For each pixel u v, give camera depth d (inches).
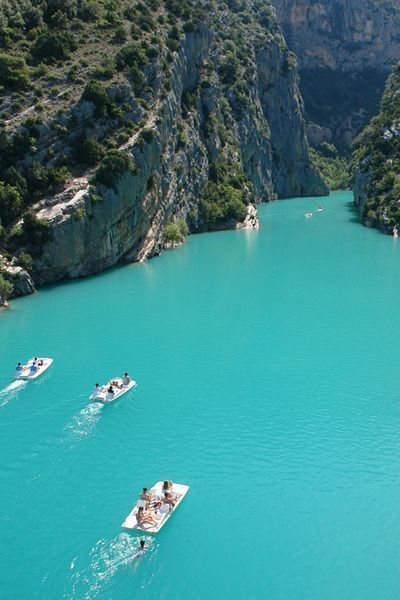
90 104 4195.4
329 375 2516.0
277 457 1953.7
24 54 4419.3
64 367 2608.3
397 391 2374.5
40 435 2096.5
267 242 5334.6
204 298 3567.9
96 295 3624.5
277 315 3248.0
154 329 3048.7
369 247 5007.4
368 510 1704.0
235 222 6102.4
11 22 4712.1
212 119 6456.7
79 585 1451.8
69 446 2030.0
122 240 4352.9
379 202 6077.8
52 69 4399.6
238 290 3740.2
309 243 5251.0
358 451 1980.8
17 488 1812.3
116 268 4320.9
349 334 2962.6
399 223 5502.0
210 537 1604.3
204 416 2209.6
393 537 1603.1
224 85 7859.3
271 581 1464.1
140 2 5659.5
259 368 2591.0
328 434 2081.7
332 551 1556.3
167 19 5826.8
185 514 1689.2
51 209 3791.8
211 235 5767.7
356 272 4156.0
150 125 4564.5
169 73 5201.8
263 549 1563.7
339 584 1455.5
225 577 1478.8
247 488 1801.2
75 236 3838.6
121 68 4635.8
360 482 1824.6
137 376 2529.5
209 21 6481.3
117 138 4279.0
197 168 5989.2
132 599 1419.8
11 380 2490.2
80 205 3855.8
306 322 3137.3
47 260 3769.7
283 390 2395.4
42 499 1758.1
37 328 3063.5
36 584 1456.7
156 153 4589.1
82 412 2240.4
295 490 1792.6
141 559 1526.8
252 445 2021.4
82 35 4881.9
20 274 3587.6
